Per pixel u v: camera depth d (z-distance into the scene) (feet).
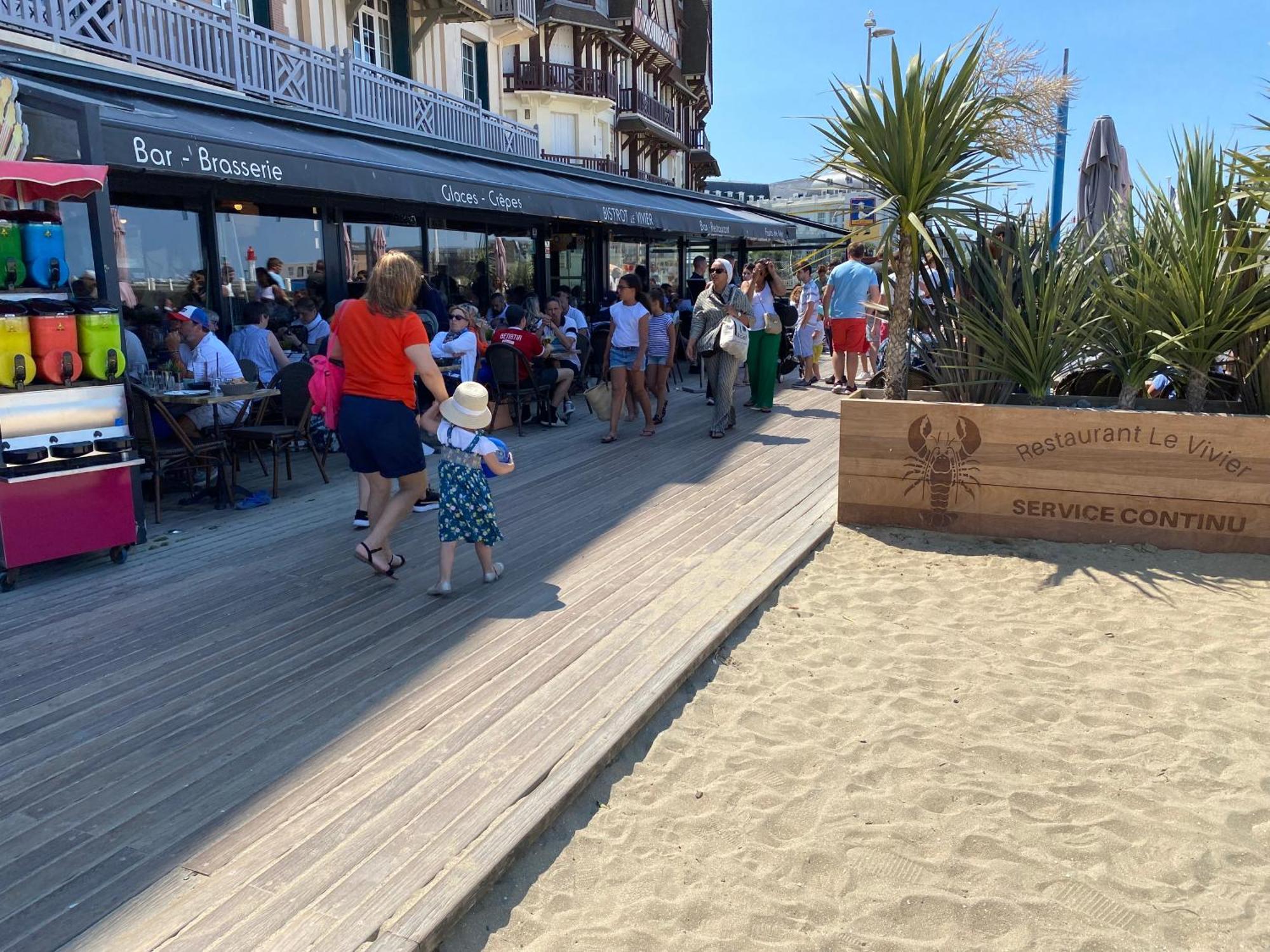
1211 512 17.57
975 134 19.15
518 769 10.10
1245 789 10.04
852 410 19.60
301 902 7.93
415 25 57.93
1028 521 18.83
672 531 19.51
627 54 127.95
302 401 23.16
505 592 15.85
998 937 7.91
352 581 16.55
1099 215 31.94
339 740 10.77
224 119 29.04
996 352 19.74
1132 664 13.21
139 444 20.72
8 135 17.13
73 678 12.49
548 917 8.18
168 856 8.62
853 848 9.10
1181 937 7.88
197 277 32.65
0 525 15.85
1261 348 18.33
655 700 11.64
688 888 8.54
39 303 16.43
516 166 47.01
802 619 15.10
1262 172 17.56
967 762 10.67
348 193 28.45
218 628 14.30
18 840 8.89
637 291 29.53
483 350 32.22
